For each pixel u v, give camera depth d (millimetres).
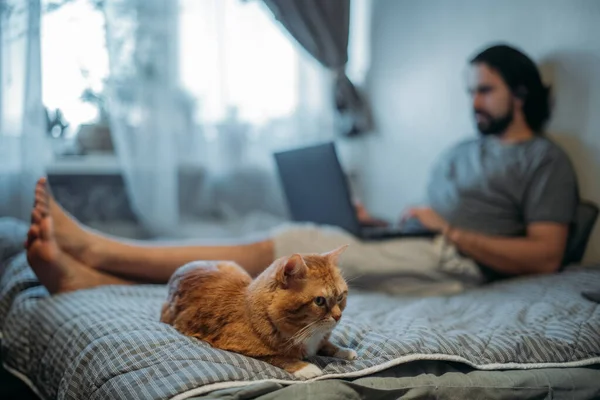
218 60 2260
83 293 1389
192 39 2223
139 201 2150
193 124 2268
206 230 2305
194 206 2334
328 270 940
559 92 1916
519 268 1753
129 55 2068
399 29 2562
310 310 902
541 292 1501
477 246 1750
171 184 2195
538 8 1975
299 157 1902
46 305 1334
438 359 1015
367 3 2693
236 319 977
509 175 1853
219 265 1142
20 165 1925
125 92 2076
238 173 2383
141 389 856
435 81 2393
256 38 2330
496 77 1899
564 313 1309
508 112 1915
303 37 2320
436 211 2088
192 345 963
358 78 2674
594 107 1814
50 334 1204
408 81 2527
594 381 1091
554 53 1928
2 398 1461
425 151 2459
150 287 1491
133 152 2117
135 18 2070
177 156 2248
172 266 1564
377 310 1378
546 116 1944
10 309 1473
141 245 1572
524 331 1182
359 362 972
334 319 914
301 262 902
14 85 1889
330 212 1827
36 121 1906
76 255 1505
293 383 887
